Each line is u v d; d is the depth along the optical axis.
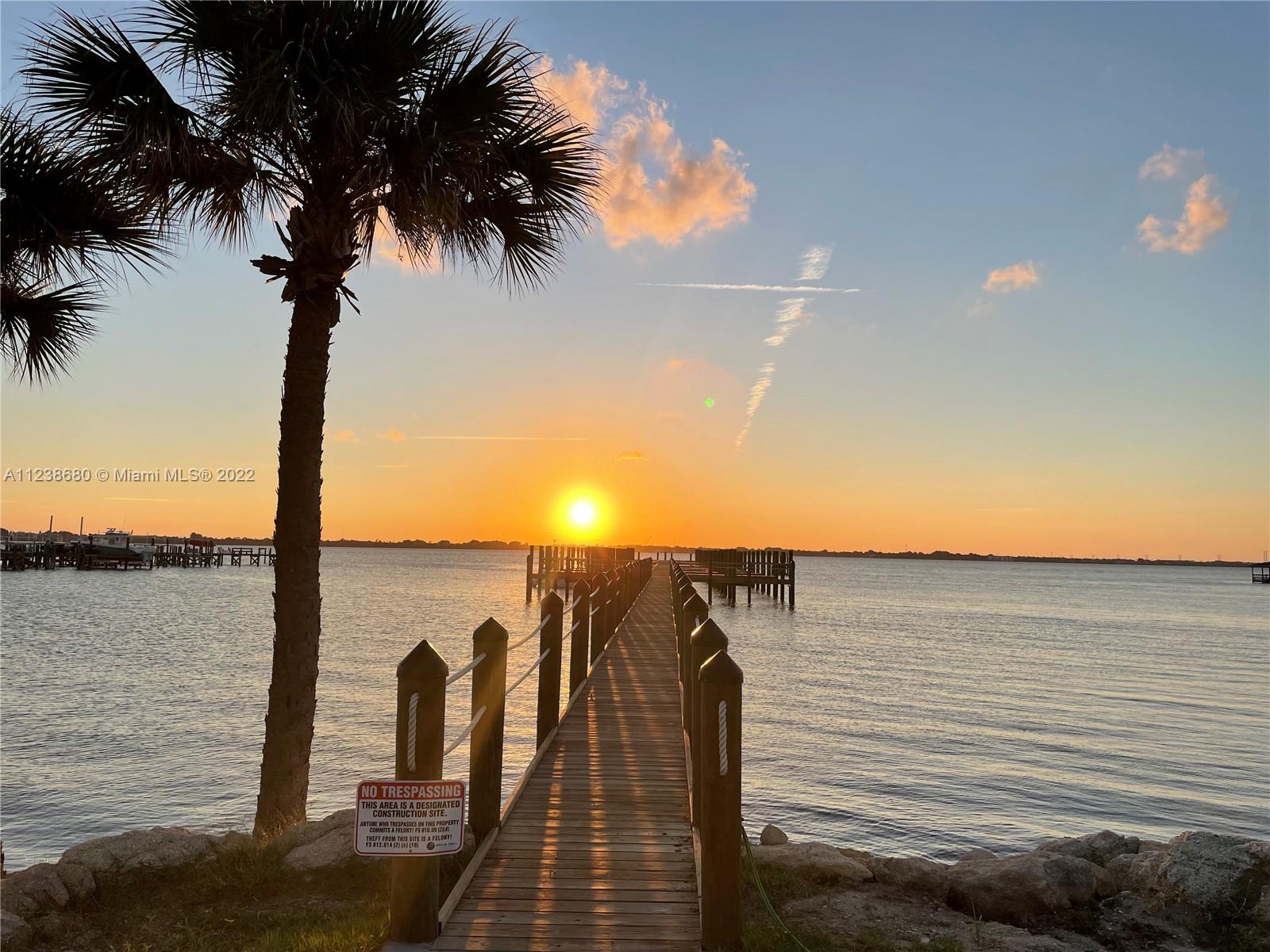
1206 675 29.91
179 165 7.39
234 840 6.00
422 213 7.96
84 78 6.71
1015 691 25.34
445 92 7.48
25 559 89.69
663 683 11.47
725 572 52.03
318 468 7.83
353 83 6.95
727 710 4.25
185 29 6.88
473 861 5.07
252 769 14.50
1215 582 170.62
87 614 44.06
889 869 5.79
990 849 11.70
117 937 4.69
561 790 6.66
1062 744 18.28
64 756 15.18
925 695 24.06
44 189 6.62
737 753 4.25
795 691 24.05
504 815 6.04
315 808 12.32
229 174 7.80
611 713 9.57
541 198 8.46
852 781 14.87
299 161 7.77
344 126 7.08
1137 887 5.53
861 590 95.62
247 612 46.50
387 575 122.06
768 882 5.38
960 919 5.12
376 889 5.23
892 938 4.71
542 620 8.25
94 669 25.28
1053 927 5.09
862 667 29.41
